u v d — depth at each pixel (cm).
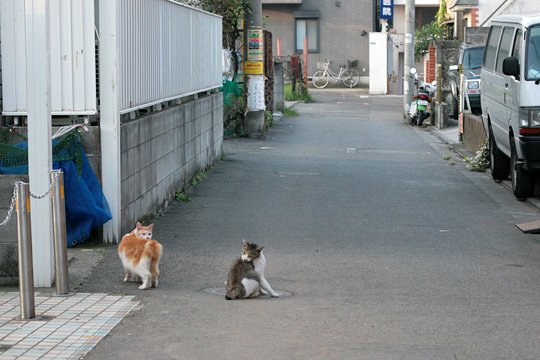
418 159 2145
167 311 819
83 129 1070
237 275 868
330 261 1054
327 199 1516
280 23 5181
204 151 1781
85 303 843
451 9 3853
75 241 1061
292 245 1146
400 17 5181
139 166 1196
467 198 1564
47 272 905
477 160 1927
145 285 901
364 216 1366
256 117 2545
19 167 1000
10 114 1068
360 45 5156
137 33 1179
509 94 1545
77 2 1059
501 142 1678
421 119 3006
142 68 1212
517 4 3422
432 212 1414
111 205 1084
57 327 764
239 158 2061
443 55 3344
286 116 3312
